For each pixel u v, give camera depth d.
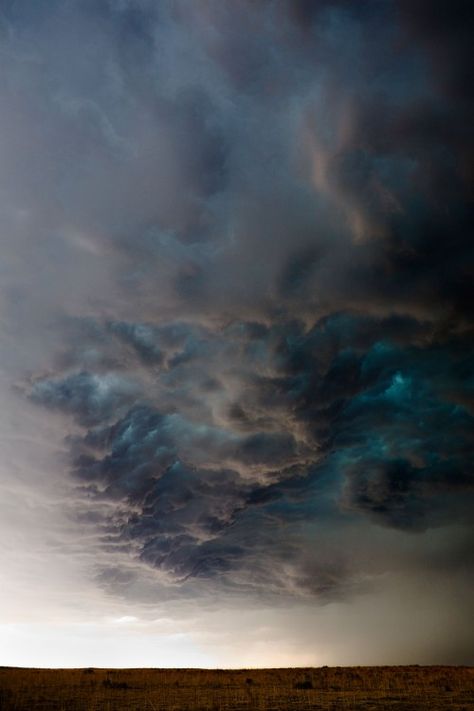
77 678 31.36
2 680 28.84
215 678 33.31
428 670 38.53
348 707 21.41
